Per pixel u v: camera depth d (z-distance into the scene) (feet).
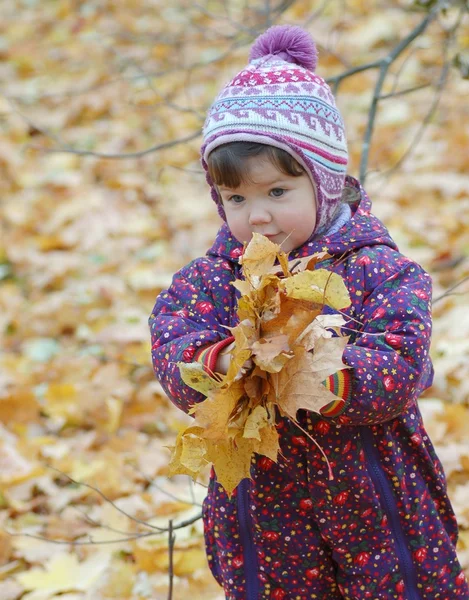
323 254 6.79
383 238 7.82
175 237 21.99
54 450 14.07
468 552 10.86
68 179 24.58
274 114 7.43
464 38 26.32
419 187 21.70
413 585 7.78
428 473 7.90
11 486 13.10
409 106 25.63
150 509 12.36
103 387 15.55
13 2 37.81
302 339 6.53
